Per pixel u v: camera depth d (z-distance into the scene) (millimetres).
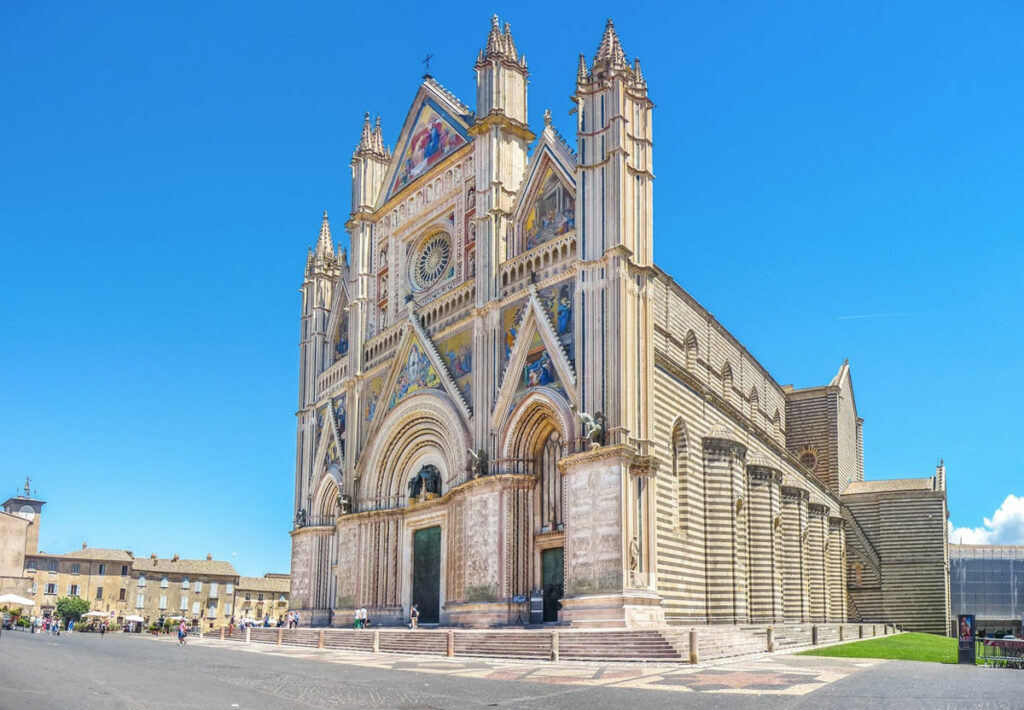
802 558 76375
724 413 68500
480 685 32469
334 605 83312
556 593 58062
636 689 30750
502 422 61188
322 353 92125
